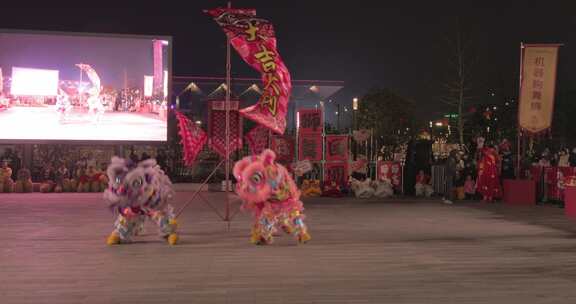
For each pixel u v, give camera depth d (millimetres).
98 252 7250
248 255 7055
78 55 18875
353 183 17000
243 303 4777
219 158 21219
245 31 9734
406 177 17406
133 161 7996
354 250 7449
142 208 7836
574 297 5043
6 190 17719
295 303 4785
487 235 8914
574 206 11609
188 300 4871
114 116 19172
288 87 9914
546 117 14656
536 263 6617
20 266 6348
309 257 6941
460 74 26469
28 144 19859
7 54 18484
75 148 21703
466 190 16094
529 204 14312
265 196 7742
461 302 4848
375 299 4934
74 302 4805
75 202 14453
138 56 19234
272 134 17547
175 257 6906
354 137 17938
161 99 19391
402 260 6762
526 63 14695
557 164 16781
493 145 15859
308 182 17250
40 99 18703
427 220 10922
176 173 21750
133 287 5348
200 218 10992
